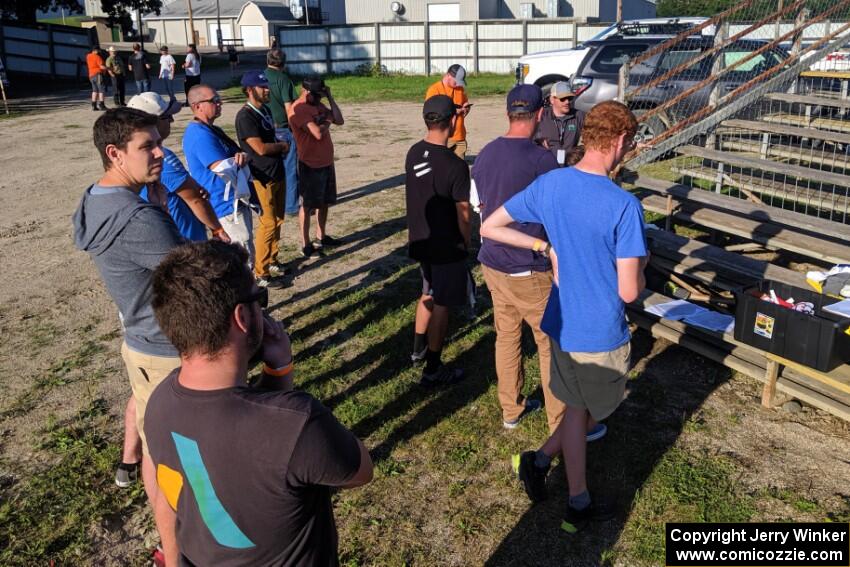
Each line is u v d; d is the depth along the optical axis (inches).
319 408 65.3
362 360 200.4
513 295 148.3
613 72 436.5
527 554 129.3
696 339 189.6
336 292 248.8
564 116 256.7
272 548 66.5
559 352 125.5
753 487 142.9
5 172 476.1
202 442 63.9
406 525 137.5
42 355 213.2
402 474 151.9
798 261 261.3
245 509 64.4
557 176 119.1
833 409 155.9
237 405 64.0
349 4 1423.5
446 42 1098.1
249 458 63.0
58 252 307.9
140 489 149.6
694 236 286.8
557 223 118.3
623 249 112.9
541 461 137.8
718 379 182.4
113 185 113.4
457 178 167.3
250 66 1493.6
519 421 167.0
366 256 285.1
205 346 64.4
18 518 142.0
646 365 190.7
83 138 605.6
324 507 71.1
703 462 150.6
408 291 247.9
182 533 69.0
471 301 182.1
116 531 140.0
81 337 225.5
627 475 147.4
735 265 208.7
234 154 215.6
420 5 1393.9
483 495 145.1
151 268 109.9
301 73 1146.7
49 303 253.0
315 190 276.8
